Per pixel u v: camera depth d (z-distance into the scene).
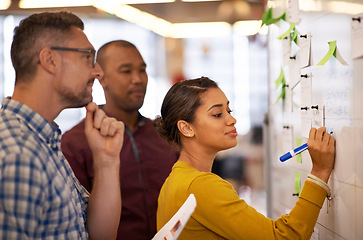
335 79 1.23
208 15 5.49
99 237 1.24
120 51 2.10
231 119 1.32
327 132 1.29
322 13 1.31
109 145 1.22
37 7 5.08
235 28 5.57
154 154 2.10
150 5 5.39
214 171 5.08
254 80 5.59
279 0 1.79
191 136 1.33
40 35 1.04
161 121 1.46
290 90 1.66
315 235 1.44
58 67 1.06
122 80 2.07
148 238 2.03
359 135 1.10
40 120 1.04
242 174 5.26
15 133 0.95
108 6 5.23
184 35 5.59
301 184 1.56
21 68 1.05
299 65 1.53
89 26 5.31
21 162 0.91
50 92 1.06
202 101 1.31
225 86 5.64
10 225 0.91
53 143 1.08
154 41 5.55
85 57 1.10
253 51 5.57
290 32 1.63
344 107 1.18
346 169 1.18
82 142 1.94
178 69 5.63
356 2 1.09
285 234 1.13
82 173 1.93
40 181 0.94
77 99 1.10
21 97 1.05
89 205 1.24
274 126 1.99
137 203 2.02
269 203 2.22
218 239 1.22
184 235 1.24
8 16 5.10
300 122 1.55
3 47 5.11
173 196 1.26
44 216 0.98
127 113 2.11
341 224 1.23
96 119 1.21
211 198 1.18
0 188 0.90
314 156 1.23
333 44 1.22
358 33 1.08
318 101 1.36
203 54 5.64
